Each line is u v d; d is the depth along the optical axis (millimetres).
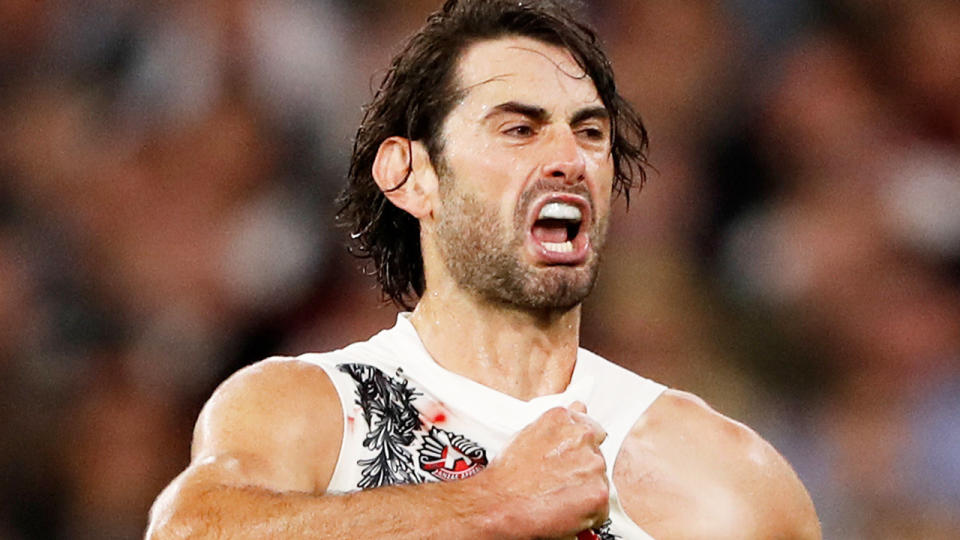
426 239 9477
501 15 9328
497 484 7977
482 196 9016
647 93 22641
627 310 21219
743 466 9578
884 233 22094
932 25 23953
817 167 22531
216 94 21812
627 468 9320
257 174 21578
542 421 8289
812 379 21422
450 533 7691
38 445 20453
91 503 20312
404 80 9562
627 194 11133
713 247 22047
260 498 7836
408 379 9062
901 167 22578
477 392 9047
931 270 22031
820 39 23281
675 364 21094
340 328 20562
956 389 21125
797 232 22031
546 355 9336
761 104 22828
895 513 20453
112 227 21406
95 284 21219
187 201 21469
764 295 21734
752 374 21422
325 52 22000
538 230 9180
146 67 22078
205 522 7754
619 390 9633
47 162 21891
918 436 20828
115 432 20531
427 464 8695
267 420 8461
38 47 22516
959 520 20359
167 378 20828
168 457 20625
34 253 21375
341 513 7703
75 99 22250
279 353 20812
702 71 22875
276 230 21188
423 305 9461
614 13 22953
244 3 22016
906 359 21422
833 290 21750
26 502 20234
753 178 22531
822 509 20578
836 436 21000
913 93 23188
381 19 22344
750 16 23250
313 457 8461
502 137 9047
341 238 20938
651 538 8992
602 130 9250
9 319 20906
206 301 21078
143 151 21766
